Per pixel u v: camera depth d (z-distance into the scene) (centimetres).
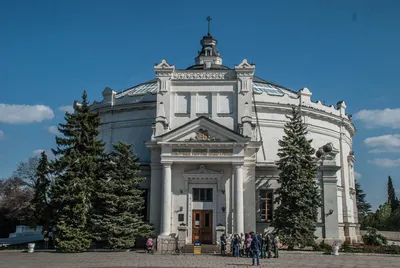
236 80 4025
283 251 3431
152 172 3844
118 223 3481
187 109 4012
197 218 3741
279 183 3966
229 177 3762
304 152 3794
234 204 3641
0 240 4928
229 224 3675
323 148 4131
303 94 5175
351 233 4938
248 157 3797
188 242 3656
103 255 3172
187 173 3766
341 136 5512
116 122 5047
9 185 5853
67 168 3606
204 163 3756
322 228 3912
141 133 4872
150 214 3769
